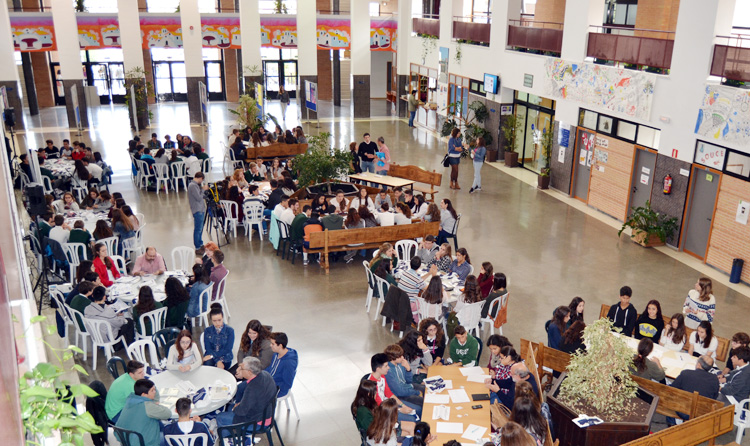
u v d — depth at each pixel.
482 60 21.77
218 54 32.78
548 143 18.59
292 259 12.84
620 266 12.65
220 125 26.69
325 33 27.77
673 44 12.95
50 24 24.66
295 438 7.38
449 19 24.22
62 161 17.52
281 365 7.51
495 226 14.96
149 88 26.02
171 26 26.77
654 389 7.16
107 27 25.75
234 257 13.00
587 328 6.80
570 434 6.61
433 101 26.91
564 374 7.30
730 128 11.52
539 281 11.86
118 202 12.94
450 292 9.56
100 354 9.06
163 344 8.94
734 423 7.20
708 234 12.74
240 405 6.69
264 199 14.23
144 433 6.14
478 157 17.56
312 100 26.33
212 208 13.94
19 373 2.11
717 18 11.70
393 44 29.86
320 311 10.62
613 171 15.58
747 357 7.21
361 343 9.59
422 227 12.49
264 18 27.11
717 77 12.30
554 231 14.70
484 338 9.73
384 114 30.75
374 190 15.42
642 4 16.14
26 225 13.51
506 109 21.02
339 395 8.27
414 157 21.73
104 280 9.80
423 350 7.84
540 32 18.03
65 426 2.07
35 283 11.12
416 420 6.83
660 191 13.94
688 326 9.13
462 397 6.94
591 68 15.62
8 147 17.05
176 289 8.86
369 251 13.38
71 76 25.11
